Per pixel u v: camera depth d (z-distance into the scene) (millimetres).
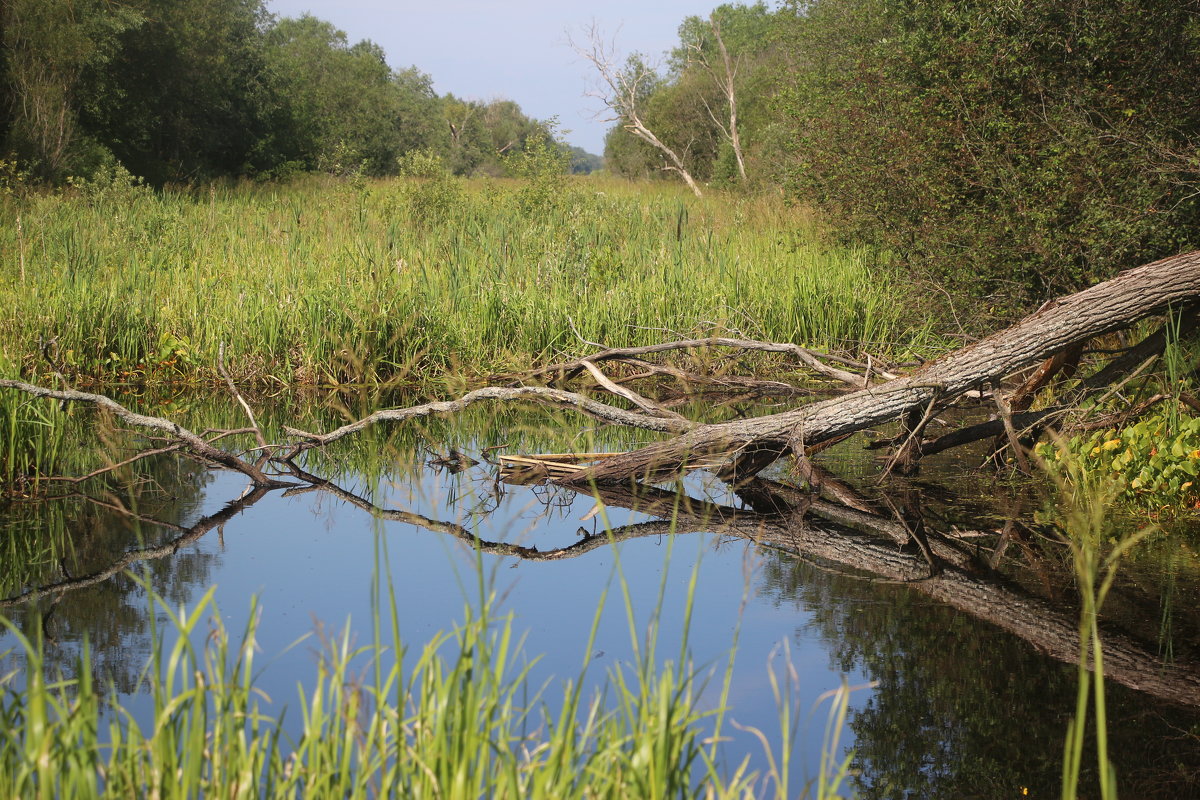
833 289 11797
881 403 6613
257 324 10883
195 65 34438
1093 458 6469
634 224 17344
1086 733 3539
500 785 2334
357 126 54094
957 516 6289
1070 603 4773
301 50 62094
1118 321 6184
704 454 6852
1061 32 10484
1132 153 9625
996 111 10680
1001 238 10375
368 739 2416
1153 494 6070
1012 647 4281
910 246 11883
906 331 11359
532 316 11188
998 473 7250
